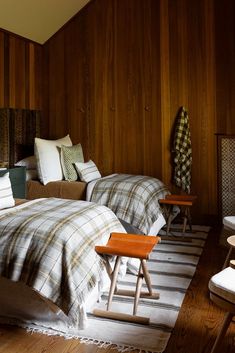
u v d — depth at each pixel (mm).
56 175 4227
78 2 4770
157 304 2475
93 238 2307
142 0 4789
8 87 4480
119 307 2432
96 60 5027
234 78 4465
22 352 1951
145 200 3699
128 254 2232
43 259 2025
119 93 4961
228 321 1744
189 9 4605
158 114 4812
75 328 2141
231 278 1771
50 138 5289
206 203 4676
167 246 3785
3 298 2262
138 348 1981
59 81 5219
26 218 2258
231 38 4457
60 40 5168
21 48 4723
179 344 2021
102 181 3955
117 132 5008
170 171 4812
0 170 3793
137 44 4844
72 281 2010
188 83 4664
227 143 4535
